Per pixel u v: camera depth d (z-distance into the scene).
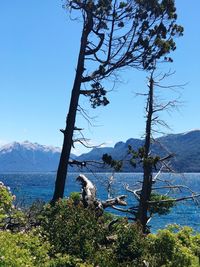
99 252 16.02
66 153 25.00
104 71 25.53
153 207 27.89
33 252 14.23
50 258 15.02
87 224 16.78
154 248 16.94
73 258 14.61
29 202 24.23
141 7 25.73
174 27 26.80
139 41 25.56
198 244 18.80
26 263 12.90
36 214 20.06
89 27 25.64
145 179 27.27
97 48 25.64
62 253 15.58
